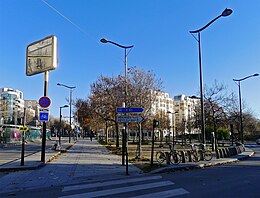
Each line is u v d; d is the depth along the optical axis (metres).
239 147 29.36
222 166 17.89
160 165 16.83
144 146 43.25
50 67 18.06
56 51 18.41
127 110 15.13
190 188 10.09
